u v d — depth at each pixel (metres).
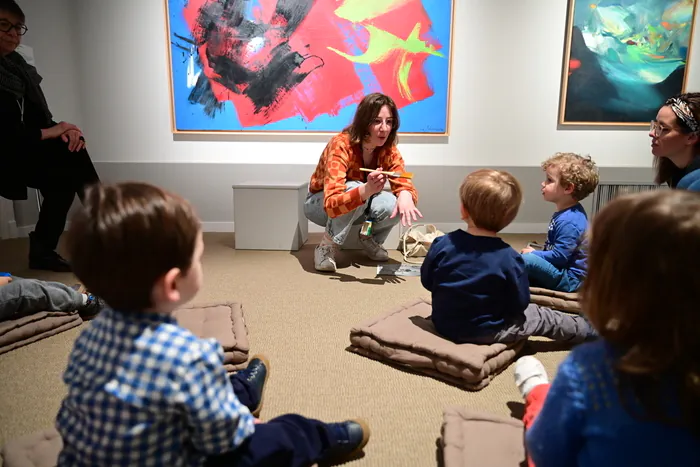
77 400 0.79
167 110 3.96
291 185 3.42
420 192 4.09
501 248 1.65
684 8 3.76
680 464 0.63
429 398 1.50
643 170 4.03
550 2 3.80
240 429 0.88
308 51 3.83
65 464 0.82
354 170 2.97
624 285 0.64
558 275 2.21
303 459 1.04
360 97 3.90
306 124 3.94
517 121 3.99
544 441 0.76
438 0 3.77
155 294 0.81
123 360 0.78
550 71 3.90
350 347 1.86
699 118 1.79
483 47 3.88
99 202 0.80
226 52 3.81
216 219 4.14
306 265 3.07
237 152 4.02
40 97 2.91
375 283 2.69
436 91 3.90
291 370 1.67
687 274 0.59
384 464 1.21
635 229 0.63
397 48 3.83
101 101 3.95
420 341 1.69
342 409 1.44
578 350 0.75
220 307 2.01
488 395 1.52
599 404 0.69
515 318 1.71
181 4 3.74
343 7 3.77
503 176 1.65
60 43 3.84
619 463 0.66
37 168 2.79
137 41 3.86
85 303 2.11
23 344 1.85
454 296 1.67
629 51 3.82
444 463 1.13
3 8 2.56
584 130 3.99
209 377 0.81
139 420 0.77
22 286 1.90
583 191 2.22
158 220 0.79
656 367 0.62
